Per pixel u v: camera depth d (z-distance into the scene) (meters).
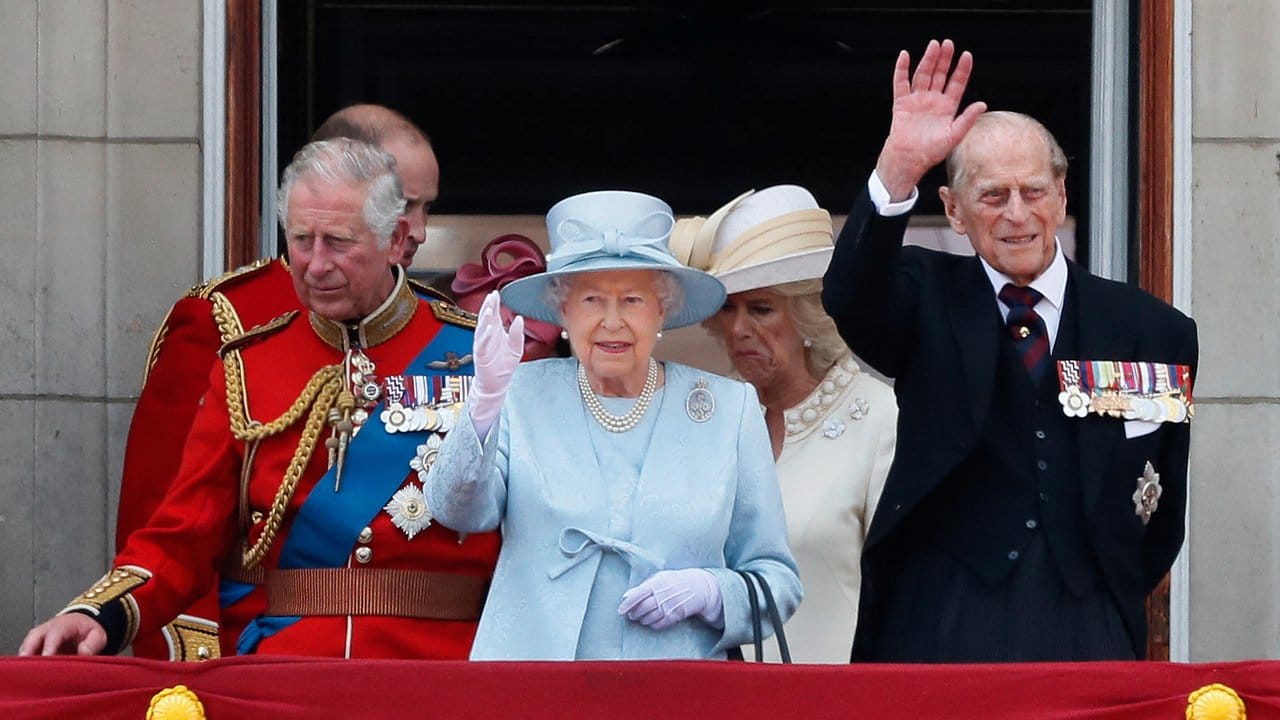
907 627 17.03
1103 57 22.83
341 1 26.97
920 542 17.16
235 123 22.38
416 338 18.09
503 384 15.28
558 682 15.14
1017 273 17.28
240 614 17.94
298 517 17.39
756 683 15.16
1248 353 22.19
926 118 16.59
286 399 17.64
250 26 22.48
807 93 29.50
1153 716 15.12
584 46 29.25
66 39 22.31
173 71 22.33
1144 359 17.27
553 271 16.17
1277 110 22.42
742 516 16.39
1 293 22.03
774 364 20.02
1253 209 22.36
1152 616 21.73
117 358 22.03
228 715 15.20
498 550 17.48
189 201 22.20
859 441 19.81
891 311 17.17
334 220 17.30
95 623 16.30
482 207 29.08
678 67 29.41
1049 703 15.16
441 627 17.31
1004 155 17.20
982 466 17.02
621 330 16.16
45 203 22.11
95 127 22.23
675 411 16.42
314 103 24.97
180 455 19.31
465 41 28.89
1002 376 17.16
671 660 15.23
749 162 29.48
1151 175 22.39
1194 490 21.97
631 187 29.38
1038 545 16.86
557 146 29.20
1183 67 22.42
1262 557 21.92
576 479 16.08
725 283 19.92
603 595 15.91
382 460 17.47
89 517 21.88
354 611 17.20
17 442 21.92
